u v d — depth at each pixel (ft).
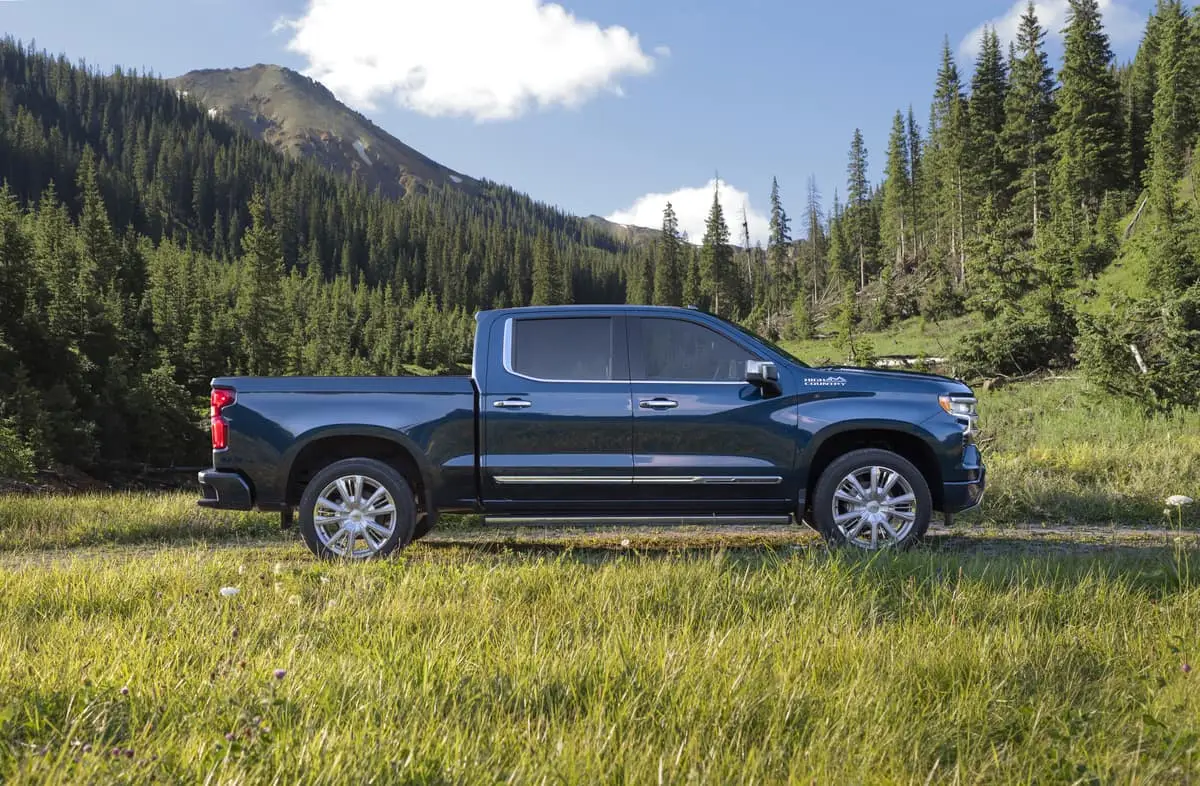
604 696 9.66
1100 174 240.53
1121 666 11.31
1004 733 8.98
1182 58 235.40
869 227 361.71
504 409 20.70
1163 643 11.92
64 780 7.20
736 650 11.35
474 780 7.48
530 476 20.63
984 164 268.00
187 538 26.32
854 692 9.71
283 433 20.52
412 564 18.66
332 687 9.71
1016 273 119.96
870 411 20.88
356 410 20.66
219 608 14.44
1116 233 199.93
